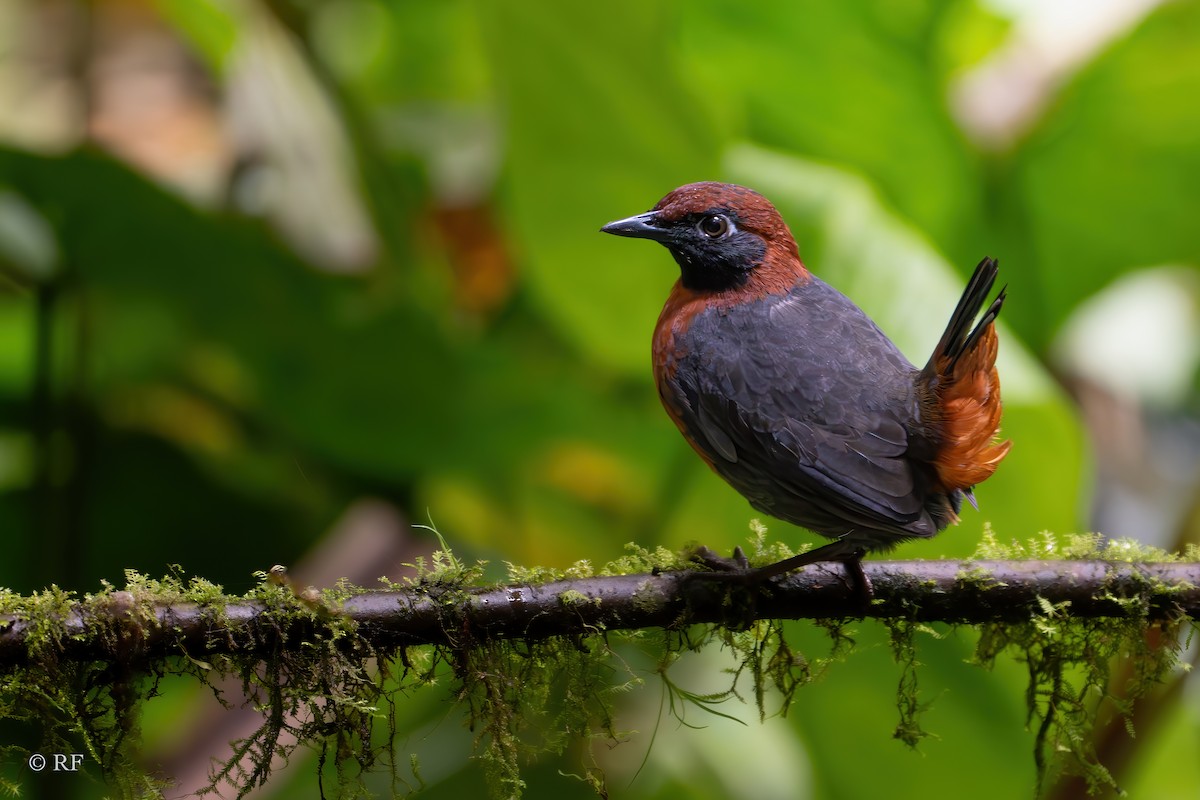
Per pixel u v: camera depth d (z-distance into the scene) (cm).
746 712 1091
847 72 1084
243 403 1126
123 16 1310
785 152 1140
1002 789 907
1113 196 1120
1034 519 894
